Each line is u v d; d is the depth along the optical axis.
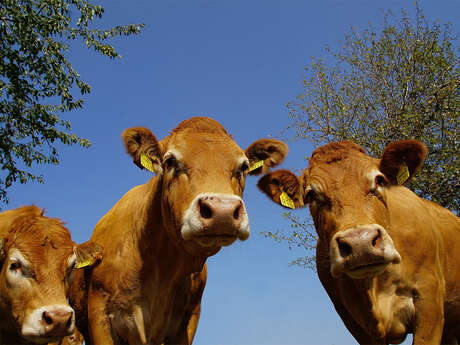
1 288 2.42
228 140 2.31
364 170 2.37
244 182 2.30
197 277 2.71
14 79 5.02
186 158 2.22
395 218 2.54
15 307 2.37
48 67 5.05
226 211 1.98
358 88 5.93
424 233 2.55
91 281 2.54
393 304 2.49
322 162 2.47
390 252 2.11
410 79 5.71
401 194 2.68
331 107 5.92
